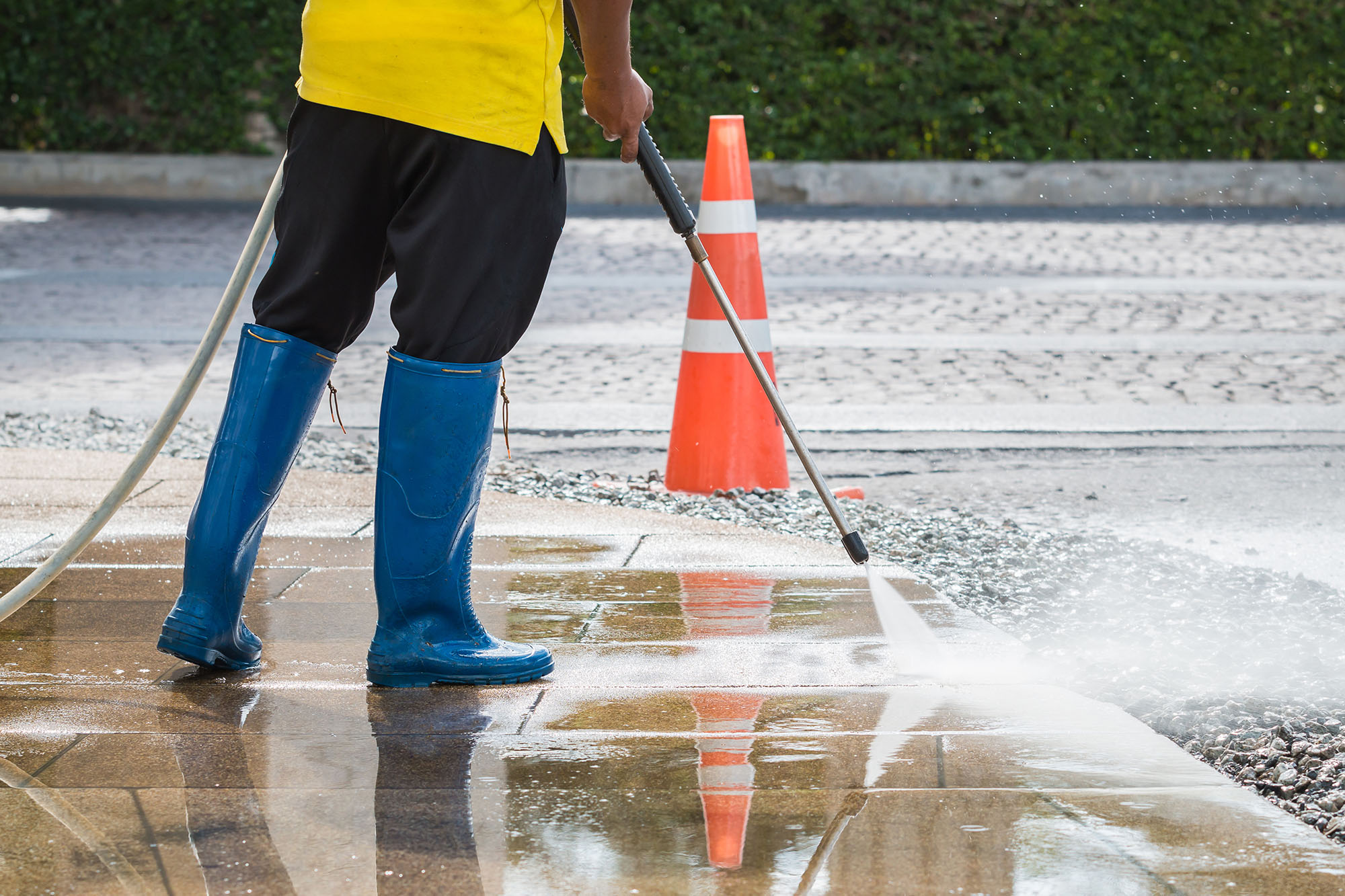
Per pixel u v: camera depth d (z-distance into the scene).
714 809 3.42
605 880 3.04
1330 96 25.83
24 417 9.79
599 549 6.38
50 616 5.26
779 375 11.93
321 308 4.51
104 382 11.49
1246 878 3.03
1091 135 25.78
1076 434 9.92
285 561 6.14
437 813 3.41
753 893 2.97
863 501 7.96
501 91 4.24
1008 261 18.58
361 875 3.07
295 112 4.43
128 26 25.06
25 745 3.93
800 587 5.76
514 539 6.58
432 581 4.47
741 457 7.99
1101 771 3.68
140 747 3.91
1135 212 24.50
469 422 4.40
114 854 3.18
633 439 9.88
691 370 8.05
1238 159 26.05
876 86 25.59
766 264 18.22
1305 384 11.48
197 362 4.56
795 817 3.37
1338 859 3.12
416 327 4.34
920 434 9.93
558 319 14.40
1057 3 25.36
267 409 4.51
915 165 25.36
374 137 4.30
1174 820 3.34
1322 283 16.70
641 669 4.68
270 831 3.30
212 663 4.54
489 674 4.49
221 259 18.22
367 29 4.22
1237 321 14.38
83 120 25.52
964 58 25.36
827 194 25.41
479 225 4.28
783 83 25.44
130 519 6.79
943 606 5.48
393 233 4.34
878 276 17.33
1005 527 7.42
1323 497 8.23
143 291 15.75
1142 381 11.66
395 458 4.40
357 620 5.26
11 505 7.07
